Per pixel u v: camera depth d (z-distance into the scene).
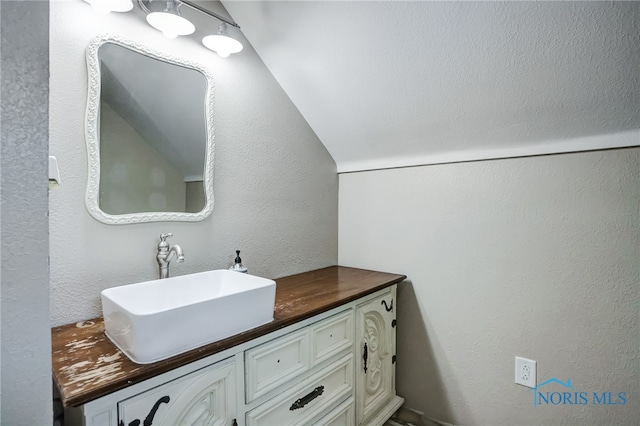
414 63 1.39
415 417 1.81
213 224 1.45
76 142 1.07
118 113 1.17
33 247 0.37
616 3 0.99
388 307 1.72
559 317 1.43
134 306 1.07
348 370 1.44
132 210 1.21
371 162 1.97
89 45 1.09
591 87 1.20
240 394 0.99
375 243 1.97
